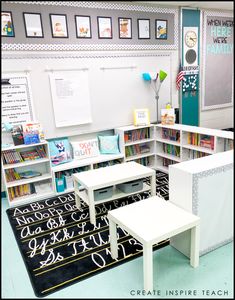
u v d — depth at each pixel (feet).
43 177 11.36
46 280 6.46
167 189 11.46
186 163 7.09
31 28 10.58
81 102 12.25
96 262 7.04
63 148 11.89
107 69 12.63
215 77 16.40
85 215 9.69
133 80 13.51
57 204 10.69
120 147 13.14
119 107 13.42
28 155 11.23
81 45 11.75
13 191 11.02
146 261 5.72
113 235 7.01
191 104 15.81
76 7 11.29
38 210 10.27
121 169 10.23
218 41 15.94
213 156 7.63
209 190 6.72
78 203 10.15
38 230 8.81
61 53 11.37
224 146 11.02
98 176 9.54
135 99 13.80
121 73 13.07
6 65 10.41
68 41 11.42
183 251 7.16
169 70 14.53
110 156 12.66
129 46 12.97
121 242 7.87
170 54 14.33
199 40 15.12
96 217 9.51
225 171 6.88
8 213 10.16
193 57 15.14
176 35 14.29
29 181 10.97
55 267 6.91
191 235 6.49
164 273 6.48
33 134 10.68
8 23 10.14
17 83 10.73
